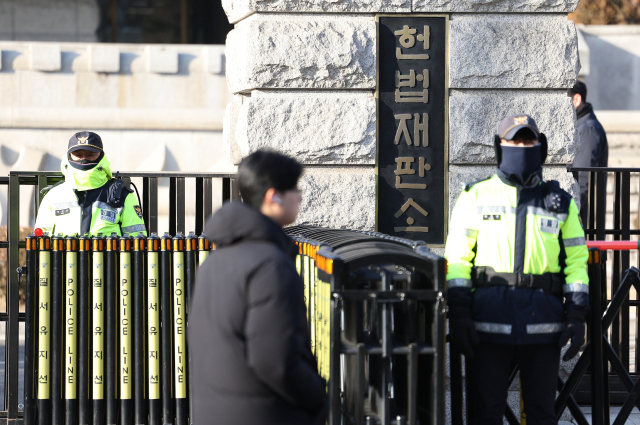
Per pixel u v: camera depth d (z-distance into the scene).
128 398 15.90
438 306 11.29
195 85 50.22
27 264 15.78
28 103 48.50
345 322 12.41
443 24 18.06
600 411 14.88
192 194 42.78
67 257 15.77
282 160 9.24
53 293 15.79
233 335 8.45
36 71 48.62
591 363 14.94
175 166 48.25
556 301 12.71
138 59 49.78
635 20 61.47
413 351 11.23
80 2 63.00
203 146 48.50
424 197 18.20
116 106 49.50
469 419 13.64
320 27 17.86
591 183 20.53
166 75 50.00
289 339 8.18
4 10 61.47
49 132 47.25
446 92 18.12
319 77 17.86
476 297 12.79
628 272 15.02
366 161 18.09
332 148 17.97
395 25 18.05
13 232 17.62
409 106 18.12
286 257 8.61
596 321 14.81
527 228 12.69
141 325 15.91
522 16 18.28
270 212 9.21
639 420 18.78
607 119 47.03
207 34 65.75
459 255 12.77
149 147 48.00
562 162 18.41
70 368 15.80
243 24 18.55
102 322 15.80
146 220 19.31
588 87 53.91
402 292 11.19
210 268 8.84
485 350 12.82
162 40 65.06
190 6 65.38
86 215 16.75
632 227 41.03
